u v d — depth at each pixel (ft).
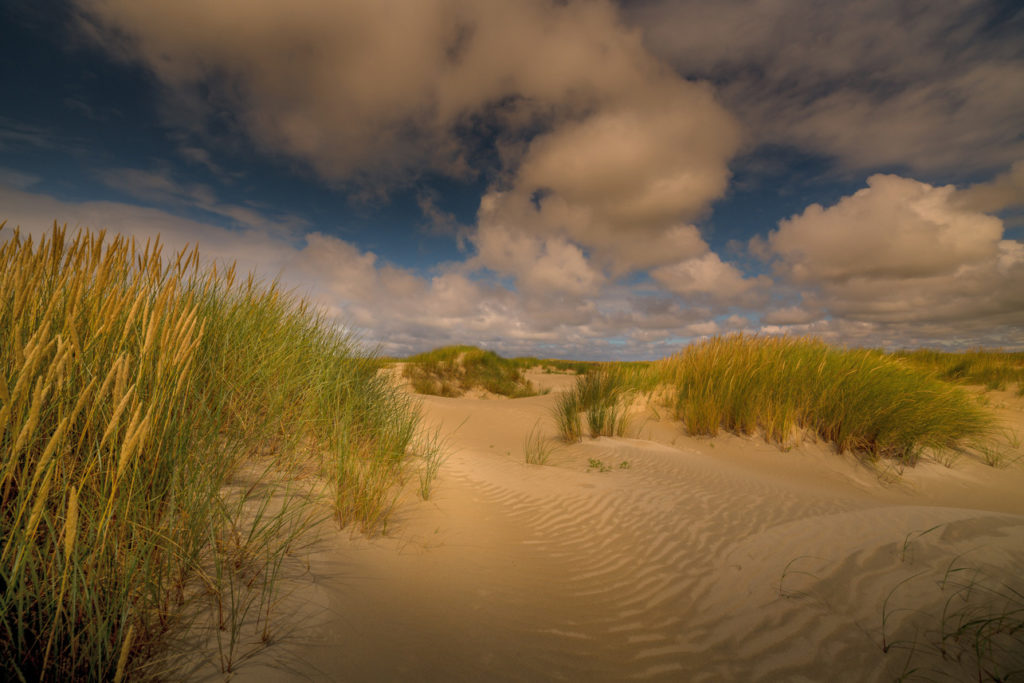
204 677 4.85
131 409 4.83
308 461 11.52
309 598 6.75
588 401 30.07
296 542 8.11
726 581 9.49
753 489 15.79
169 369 6.01
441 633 7.02
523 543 11.43
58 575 4.65
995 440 24.54
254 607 6.14
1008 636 6.43
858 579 8.57
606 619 8.34
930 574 8.27
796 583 8.88
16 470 5.43
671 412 29.14
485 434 25.98
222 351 10.69
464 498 13.92
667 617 8.42
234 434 9.61
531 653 7.04
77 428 6.07
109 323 6.42
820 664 6.71
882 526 10.77
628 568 10.43
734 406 25.08
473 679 6.13
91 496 5.52
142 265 8.95
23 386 4.56
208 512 6.72
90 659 4.37
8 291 6.93
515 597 8.67
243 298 14.33
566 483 16.49
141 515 5.67
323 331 17.44
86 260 8.08
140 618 5.09
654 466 19.17
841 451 21.88
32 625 4.65
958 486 18.93
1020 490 18.75
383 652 6.17
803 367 25.90
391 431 14.46
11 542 4.76
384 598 7.50
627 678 6.68
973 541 9.21
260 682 4.92
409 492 13.08
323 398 13.01
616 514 13.60
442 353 62.75
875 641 6.93
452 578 8.80
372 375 19.01
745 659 7.06
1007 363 45.85
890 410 21.86
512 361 75.51
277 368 12.64
